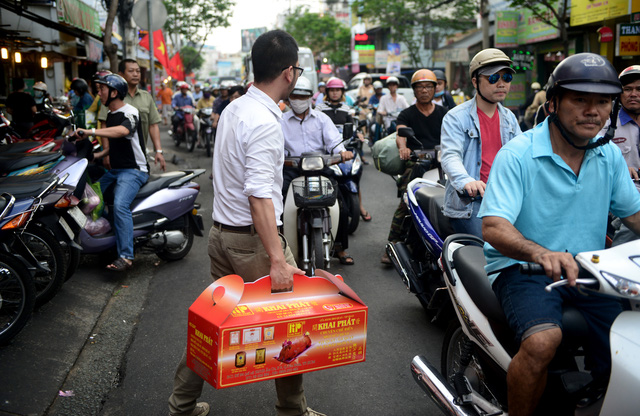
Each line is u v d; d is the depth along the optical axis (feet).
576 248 7.71
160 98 80.84
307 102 16.53
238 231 8.79
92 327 13.92
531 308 7.23
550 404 7.80
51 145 17.11
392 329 14.01
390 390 11.25
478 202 12.10
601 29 41.42
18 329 11.90
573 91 7.11
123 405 10.61
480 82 12.21
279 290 8.14
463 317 8.70
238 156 8.44
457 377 9.11
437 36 107.65
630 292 6.24
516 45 63.31
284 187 16.89
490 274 7.98
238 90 34.22
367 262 19.31
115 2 28.86
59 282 14.28
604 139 7.27
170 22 121.90
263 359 7.58
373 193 30.99
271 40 8.43
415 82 17.76
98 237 16.89
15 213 12.09
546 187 7.59
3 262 11.75
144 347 12.95
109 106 16.96
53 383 11.13
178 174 18.94
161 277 17.66
